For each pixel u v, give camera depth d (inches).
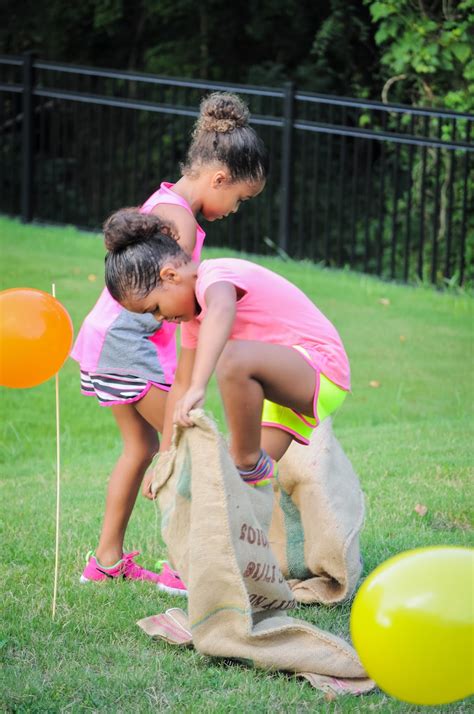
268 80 856.3
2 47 944.3
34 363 201.9
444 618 147.2
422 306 531.2
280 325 200.5
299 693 173.9
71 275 553.6
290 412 209.8
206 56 897.5
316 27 862.5
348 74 829.8
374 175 802.2
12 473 343.9
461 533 257.6
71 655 188.2
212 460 177.3
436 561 153.0
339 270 590.2
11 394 426.3
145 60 915.4
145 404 225.6
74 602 214.7
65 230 663.8
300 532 227.0
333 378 200.7
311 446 227.1
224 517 177.9
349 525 219.0
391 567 154.6
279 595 189.9
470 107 687.7
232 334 201.2
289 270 580.1
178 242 207.5
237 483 181.3
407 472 311.1
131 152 895.7
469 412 397.4
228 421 193.2
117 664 185.3
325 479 221.6
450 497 285.0
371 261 783.7
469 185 695.7
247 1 880.9
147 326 226.1
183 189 219.0
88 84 668.7
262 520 194.2
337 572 215.6
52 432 391.5
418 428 372.8
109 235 191.5
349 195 808.3
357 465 319.9
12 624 200.7
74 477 332.8
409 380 431.8
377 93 809.5
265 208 808.3
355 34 805.2
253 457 194.4
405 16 678.5
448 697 150.6
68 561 242.5
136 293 190.2
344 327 494.0
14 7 926.4
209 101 220.1
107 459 359.6
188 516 184.1
